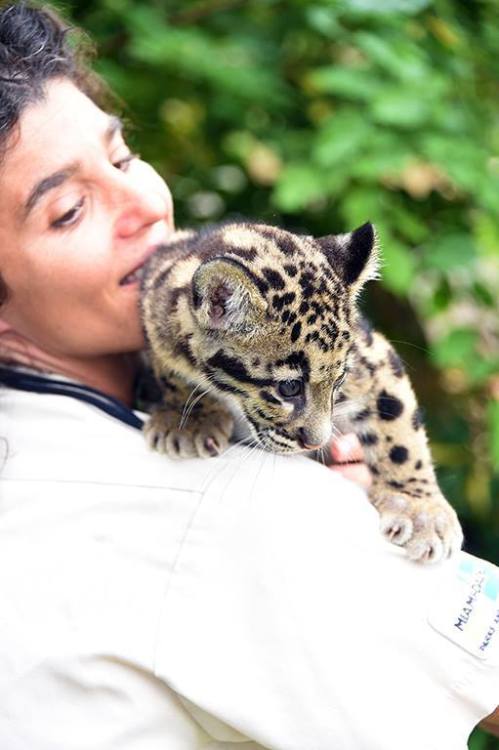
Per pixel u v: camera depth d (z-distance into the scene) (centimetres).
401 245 104
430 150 102
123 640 73
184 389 88
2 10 83
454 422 123
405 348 123
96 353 85
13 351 84
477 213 109
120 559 75
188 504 75
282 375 87
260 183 122
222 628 73
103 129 82
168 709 74
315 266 88
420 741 72
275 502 74
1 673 74
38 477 77
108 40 114
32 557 75
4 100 78
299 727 72
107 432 79
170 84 118
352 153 103
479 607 73
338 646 72
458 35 108
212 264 85
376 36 105
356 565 74
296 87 117
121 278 83
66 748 73
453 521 85
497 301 117
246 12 118
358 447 90
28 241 80
